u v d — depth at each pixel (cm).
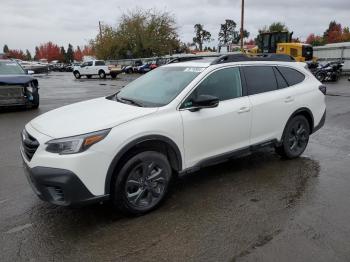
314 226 386
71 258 338
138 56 5381
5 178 545
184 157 448
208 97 440
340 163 595
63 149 365
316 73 2334
